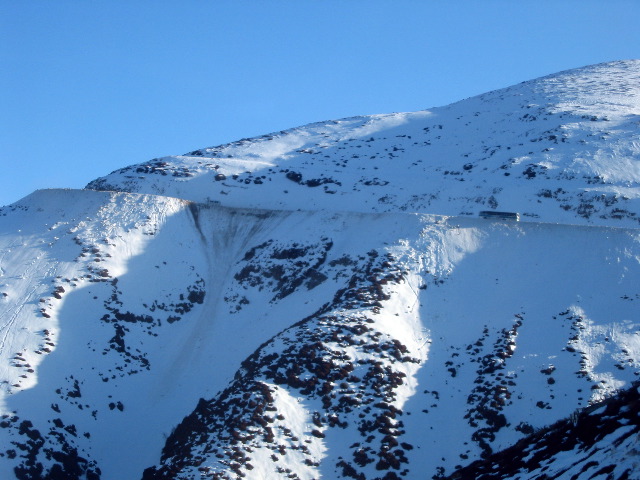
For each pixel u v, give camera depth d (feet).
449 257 198.39
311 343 168.14
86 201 236.22
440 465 145.18
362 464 144.87
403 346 170.71
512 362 165.37
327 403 155.94
